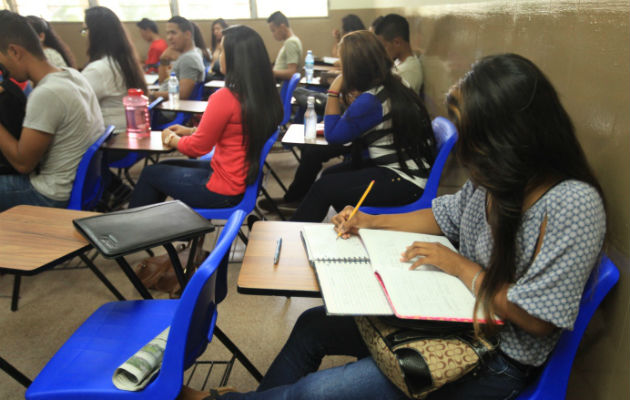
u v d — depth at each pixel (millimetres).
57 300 2082
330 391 978
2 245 1149
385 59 2010
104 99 2844
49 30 2807
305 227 1277
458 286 970
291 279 1056
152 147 2193
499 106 830
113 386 985
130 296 2121
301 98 3660
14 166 1964
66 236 1212
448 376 879
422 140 1958
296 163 4172
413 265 1021
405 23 3252
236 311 2018
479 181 895
